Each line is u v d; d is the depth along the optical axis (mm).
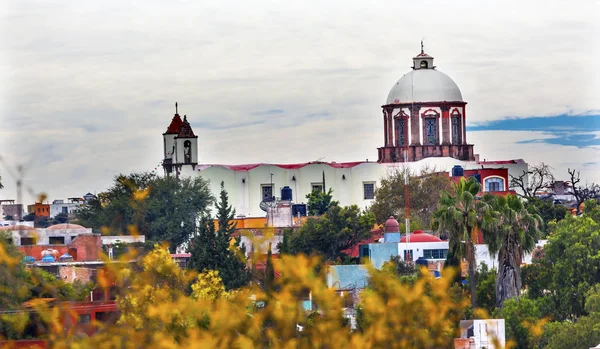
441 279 83125
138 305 82062
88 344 77688
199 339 76688
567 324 171625
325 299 78375
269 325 79750
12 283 83438
